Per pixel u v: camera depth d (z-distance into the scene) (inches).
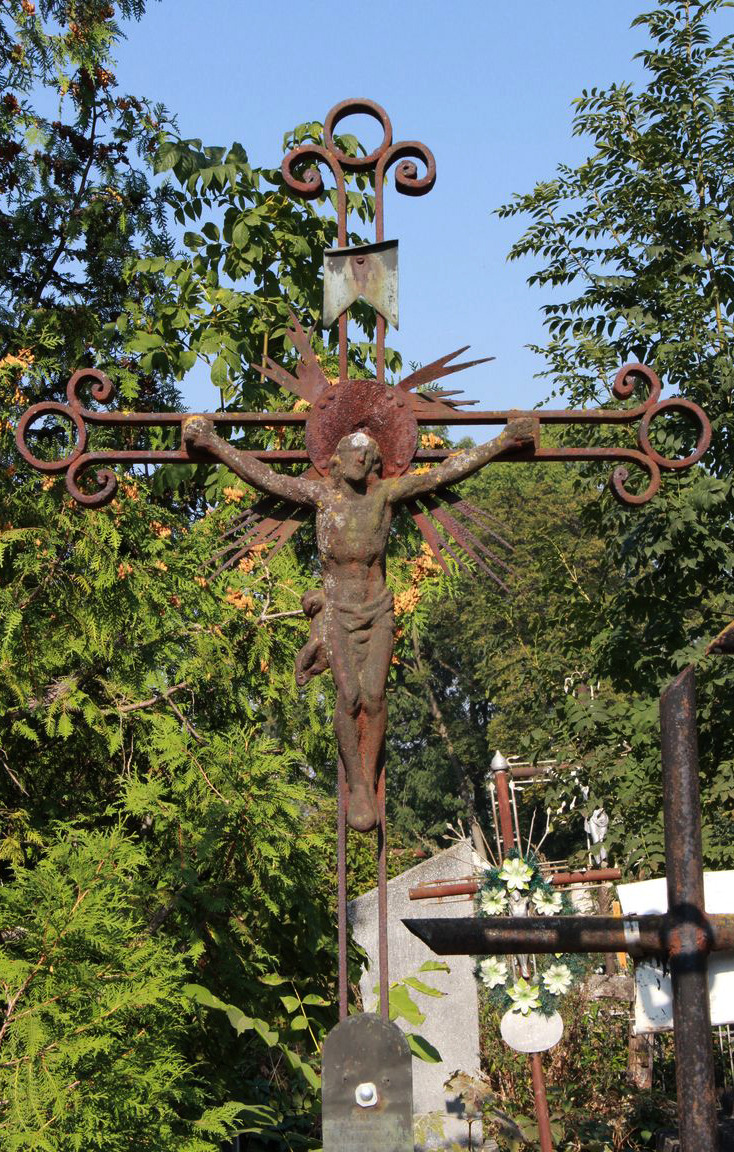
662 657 328.8
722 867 308.5
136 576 253.3
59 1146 166.7
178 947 257.9
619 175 362.9
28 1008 170.1
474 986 381.1
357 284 146.2
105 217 420.5
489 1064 386.9
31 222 409.1
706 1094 130.6
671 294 340.8
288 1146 285.9
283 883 257.8
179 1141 193.0
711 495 313.7
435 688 1339.8
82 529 245.1
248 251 360.5
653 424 336.8
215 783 241.9
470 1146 349.1
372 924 394.0
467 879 377.4
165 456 142.0
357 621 134.5
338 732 133.3
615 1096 367.2
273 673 290.0
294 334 146.1
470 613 1037.8
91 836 213.2
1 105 406.9
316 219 371.2
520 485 1100.5
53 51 395.9
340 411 140.9
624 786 315.9
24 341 298.8
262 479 138.2
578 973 297.3
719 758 324.8
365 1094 127.4
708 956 135.6
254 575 293.1
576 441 353.7
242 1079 292.5
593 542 834.2
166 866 251.8
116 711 260.8
